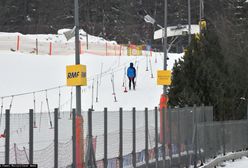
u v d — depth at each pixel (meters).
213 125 58.56
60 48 152.62
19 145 26.17
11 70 108.62
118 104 86.88
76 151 30.98
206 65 65.19
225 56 77.50
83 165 31.38
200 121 54.34
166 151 44.16
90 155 31.84
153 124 41.97
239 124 68.31
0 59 115.25
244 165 57.97
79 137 31.42
